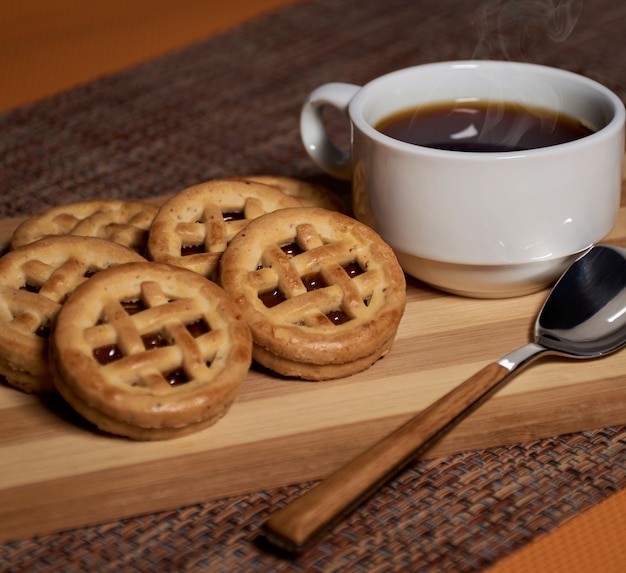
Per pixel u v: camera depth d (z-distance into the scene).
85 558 0.53
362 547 0.53
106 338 0.57
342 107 0.65
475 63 0.65
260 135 0.77
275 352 0.58
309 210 0.62
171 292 0.58
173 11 0.92
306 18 0.91
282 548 0.52
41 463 0.56
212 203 0.63
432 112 0.65
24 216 0.69
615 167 0.60
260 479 0.56
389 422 0.57
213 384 0.56
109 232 0.63
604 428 0.58
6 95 0.81
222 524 0.55
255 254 0.60
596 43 0.86
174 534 0.54
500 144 0.63
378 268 0.60
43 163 0.74
